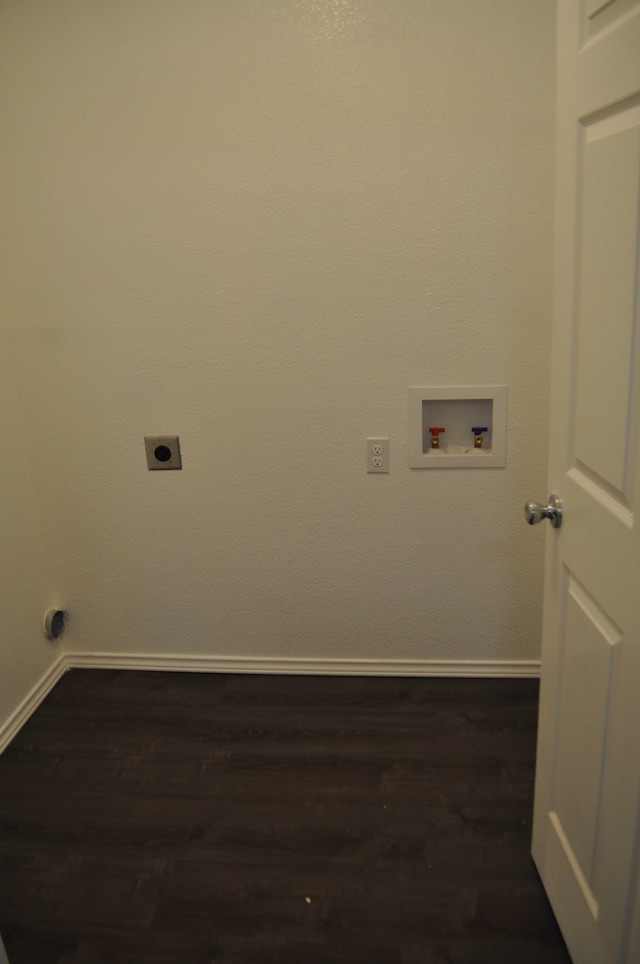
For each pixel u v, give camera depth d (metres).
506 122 1.91
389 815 1.86
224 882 1.68
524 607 2.36
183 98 1.98
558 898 1.50
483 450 2.23
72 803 1.95
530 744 2.10
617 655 1.16
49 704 2.39
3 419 2.22
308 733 2.19
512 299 2.06
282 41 1.91
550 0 1.82
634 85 0.99
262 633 2.49
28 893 1.68
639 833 1.08
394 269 2.06
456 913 1.58
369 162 1.98
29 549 2.38
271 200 2.04
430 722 2.22
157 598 2.49
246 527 2.37
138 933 1.57
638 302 1.02
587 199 1.19
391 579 2.38
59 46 1.97
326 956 1.50
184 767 2.07
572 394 1.32
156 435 2.29
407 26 1.87
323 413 2.22
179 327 2.18
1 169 2.08
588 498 1.25
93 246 2.13
